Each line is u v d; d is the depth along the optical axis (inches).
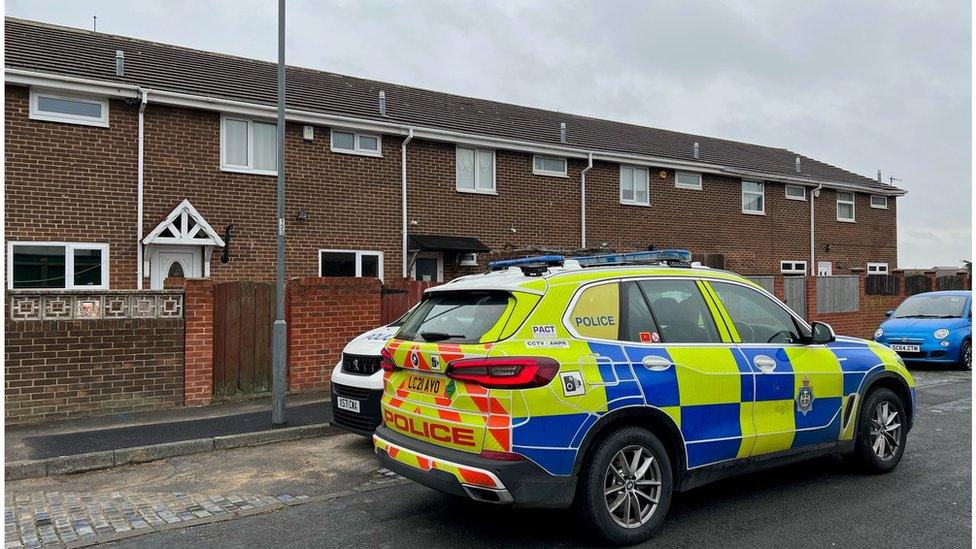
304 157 546.0
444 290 191.8
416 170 602.2
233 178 516.4
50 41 526.0
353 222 567.8
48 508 210.2
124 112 477.1
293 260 538.6
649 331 182.1
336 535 183.5
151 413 326.6
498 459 155.7
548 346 163.8
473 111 724.7
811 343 216.4
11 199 435.8
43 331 308.0
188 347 341.7
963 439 282.2
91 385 319.3
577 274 180.2
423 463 169.3
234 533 186.7
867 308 693.3
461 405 163.9
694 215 773.9
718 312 198.5
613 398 167.2
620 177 721.6
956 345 491.2
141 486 232.2
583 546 171.6
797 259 858.1
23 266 440.8
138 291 331.9
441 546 174.1
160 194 487.8
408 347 181.6
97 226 464.8
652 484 173.9
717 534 177.2
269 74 631.2
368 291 403.9
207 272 500.1
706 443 182.5
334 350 392.5
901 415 236.2
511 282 175.9
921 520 186.1
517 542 175.3
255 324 366.9
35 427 297.6
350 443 290.5
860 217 926.4
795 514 191.6
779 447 199.2
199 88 519.2
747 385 192.5
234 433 288.2
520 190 657.0
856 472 232.1
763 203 831.7
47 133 449.4
